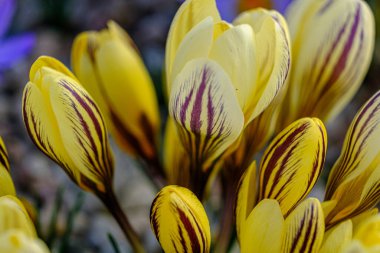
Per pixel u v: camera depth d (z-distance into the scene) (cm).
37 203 31
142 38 54
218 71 23
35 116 24
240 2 41
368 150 24
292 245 23
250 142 26
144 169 29
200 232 23
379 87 50
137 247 27
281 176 24
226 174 26
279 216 23
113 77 27
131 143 28
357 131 25
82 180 26
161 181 29
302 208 23
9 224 22
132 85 28
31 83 24
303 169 24
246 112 24
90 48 27
